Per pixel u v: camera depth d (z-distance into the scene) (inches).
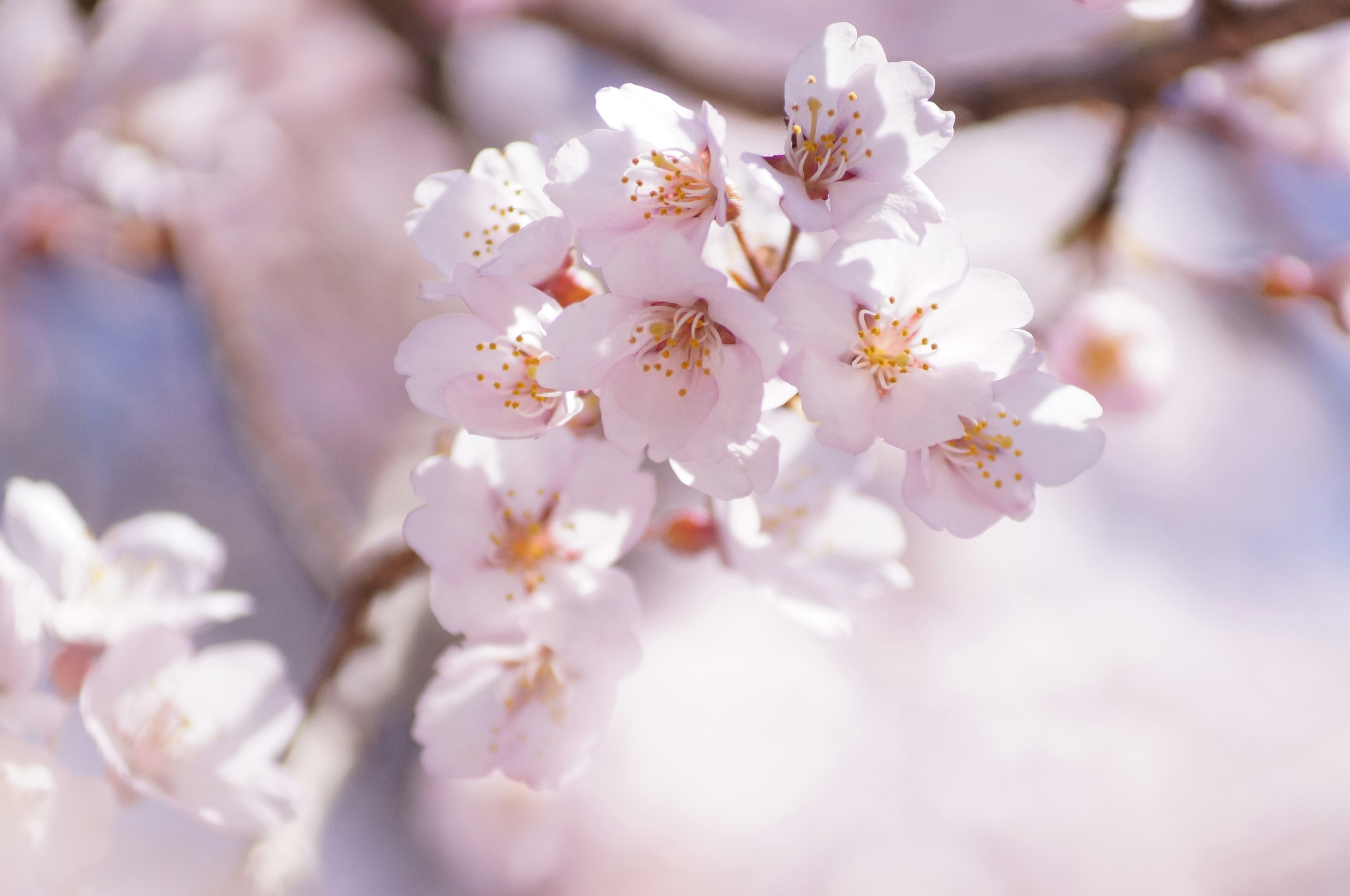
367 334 31.2
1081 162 34.8
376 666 16.5
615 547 13.8
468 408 13.0
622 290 12.8
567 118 31.7
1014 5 35.3
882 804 30.8
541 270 13.1
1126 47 16.0
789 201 12.8
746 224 13.8
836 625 14.2
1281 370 34.1
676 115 13.1
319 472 18.8
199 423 27.7
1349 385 34.1
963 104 16.5
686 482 12.9
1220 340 33.8
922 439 12.9
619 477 13.7
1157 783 30.6
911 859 30.1
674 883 29.4
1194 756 30.9
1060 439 13.2
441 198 13.6
